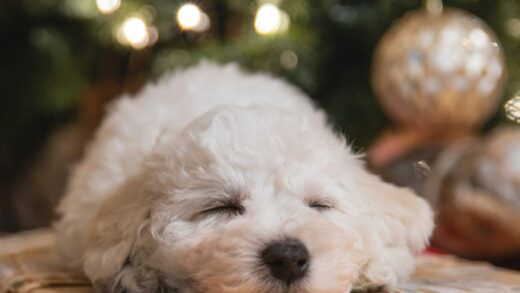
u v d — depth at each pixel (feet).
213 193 1.38
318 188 1.40
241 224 1.32
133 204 1.43
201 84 2.00
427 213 1.56
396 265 1.50
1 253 1.89
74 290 1.52
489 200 2.26
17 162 3.54
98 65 3.26
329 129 1.74
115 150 1.77
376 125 2.87
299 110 1.59
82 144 3.27
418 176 2.39
